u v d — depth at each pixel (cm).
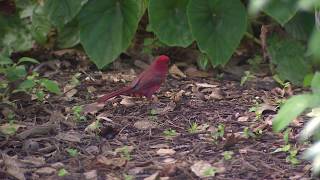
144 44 1041
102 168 650
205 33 910
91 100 866
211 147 702
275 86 937
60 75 981
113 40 932
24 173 637
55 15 948
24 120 787
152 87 820
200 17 907
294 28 947
